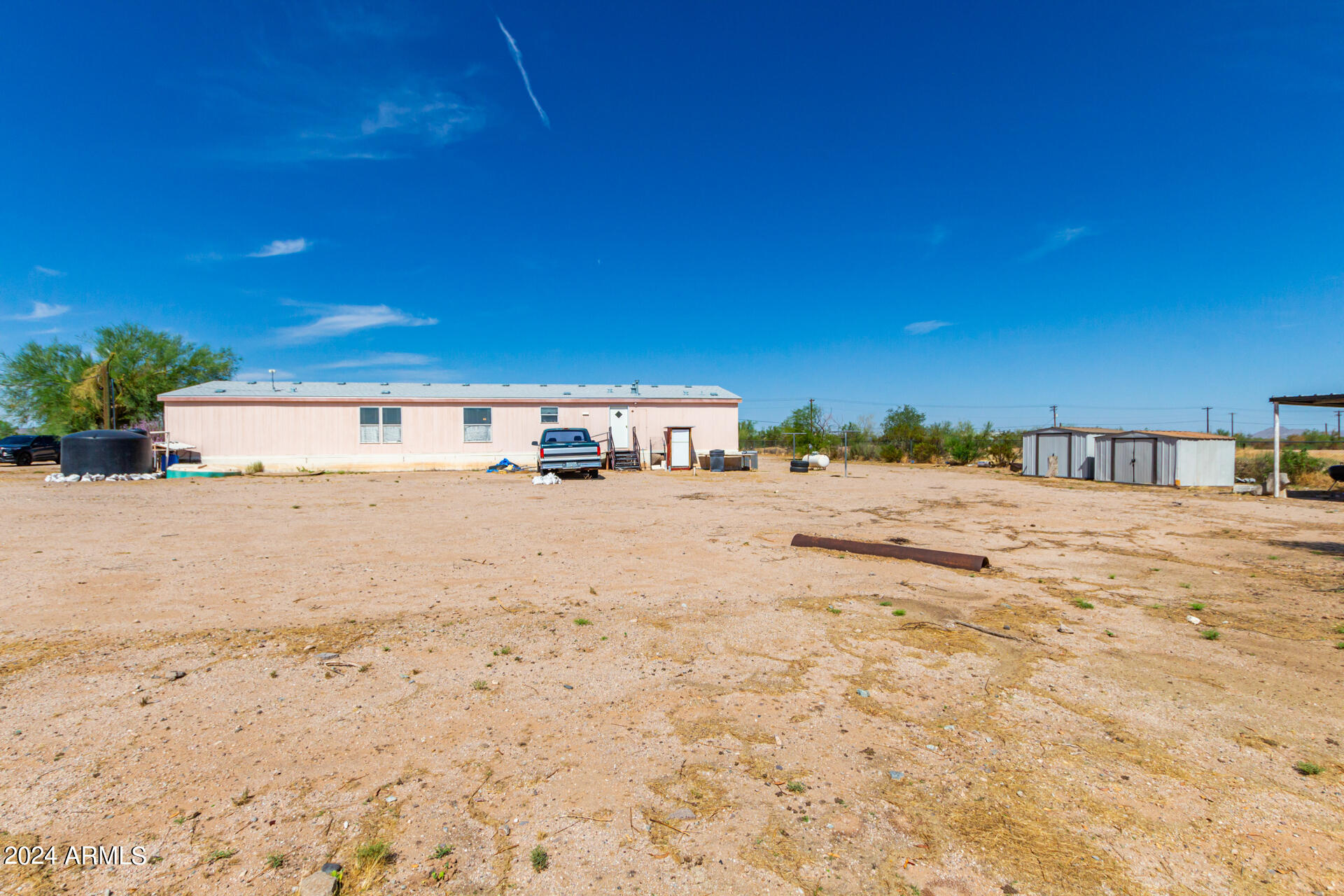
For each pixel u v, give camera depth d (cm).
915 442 3528
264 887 221
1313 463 2247
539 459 2052
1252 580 714
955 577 713
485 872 233
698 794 284
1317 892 225
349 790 282
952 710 373
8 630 486
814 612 568
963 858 244
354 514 1159
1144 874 235
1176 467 2019
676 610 570
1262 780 300
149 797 272
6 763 296
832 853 246
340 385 2559
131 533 909
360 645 468
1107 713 371
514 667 430
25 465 2692
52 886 219
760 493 1658
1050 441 2500
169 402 2198
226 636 480
